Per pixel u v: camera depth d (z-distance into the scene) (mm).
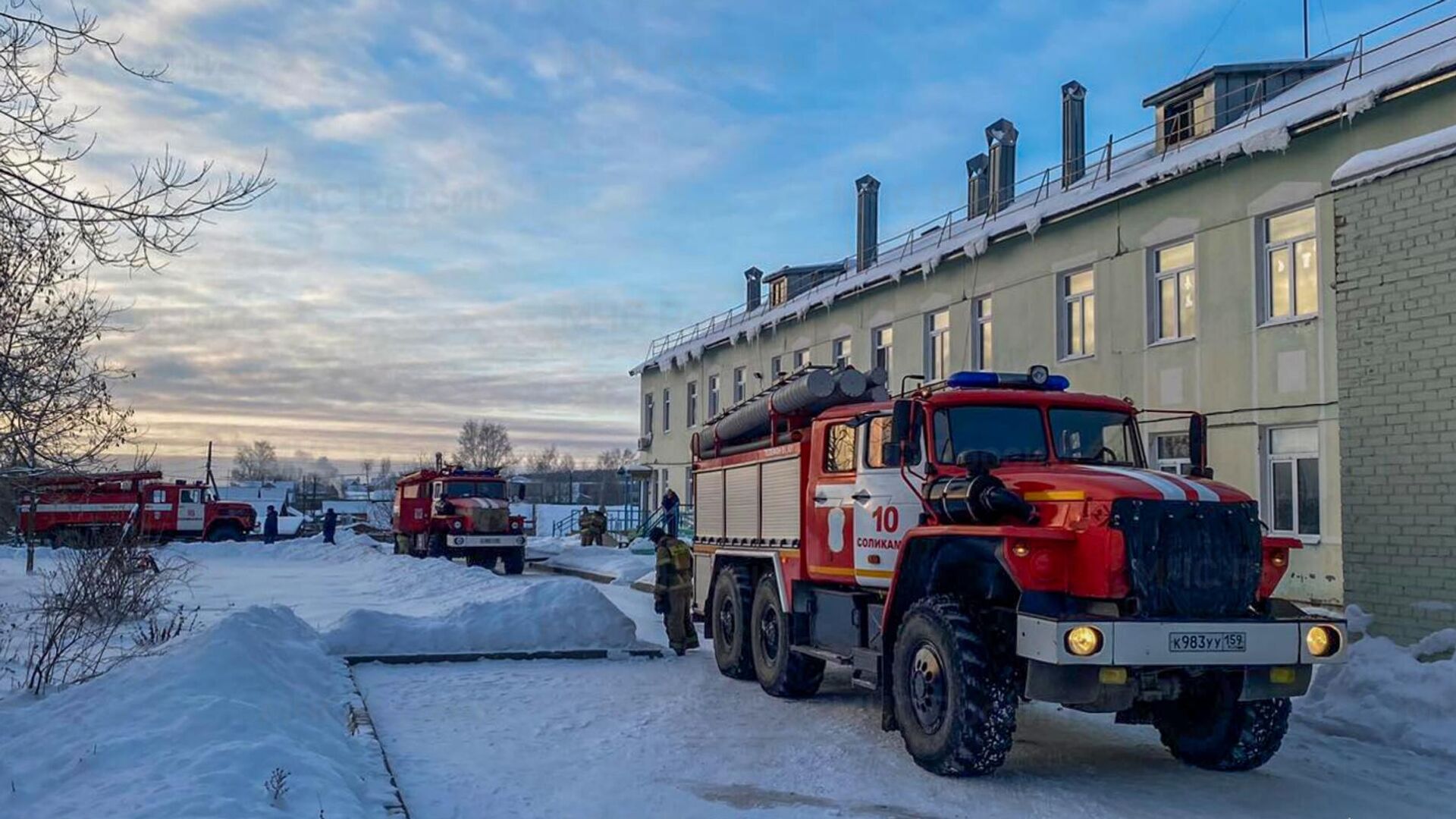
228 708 6949
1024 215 21625
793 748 8133
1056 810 6562
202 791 5371
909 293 25625
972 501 7410
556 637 13008
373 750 7629
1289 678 6863
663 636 15375
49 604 12875
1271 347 16359
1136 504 6758
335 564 31219
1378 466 10203
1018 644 6852
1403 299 10070
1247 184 16828
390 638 12508
